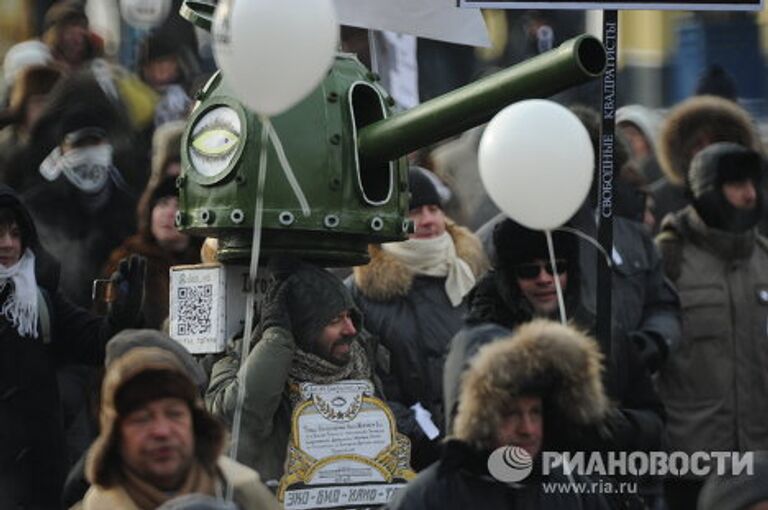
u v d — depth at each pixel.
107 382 9.98
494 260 12.54
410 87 18.12
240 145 11.47
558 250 12.59
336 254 11.73
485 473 10.78
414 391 14.16
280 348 11.52
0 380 13.50
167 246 15.55
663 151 16.97
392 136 11.46
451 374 11.57
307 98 11.56
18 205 13.52
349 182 11.57
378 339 14.05
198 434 10.09
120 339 11.09
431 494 10.74
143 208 15.59
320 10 10.42
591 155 11.39
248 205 11.48
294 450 11.58
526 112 11.33
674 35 20.00
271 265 11.74
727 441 14.81
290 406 11.69
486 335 11.62
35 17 18.38
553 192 11.27
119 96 17.22
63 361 13.77
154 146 15.85
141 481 9.90
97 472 9.91
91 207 16.47
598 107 18.66
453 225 14.71
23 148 16.52
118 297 13.30
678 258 15.05
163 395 9.92
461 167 17.09
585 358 10.97
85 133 16.55
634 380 12.81
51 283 13.80
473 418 10.78
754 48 19.69
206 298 12.09
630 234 14.88
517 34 19.72
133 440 9.87
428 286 14.38
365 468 11.68
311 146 11.51
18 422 13.53
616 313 14.65
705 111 16.86
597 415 11.05
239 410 11.33
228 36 10.41
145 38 18.08
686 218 15.12
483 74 19.30
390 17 13.44
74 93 16.67
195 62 18.19
